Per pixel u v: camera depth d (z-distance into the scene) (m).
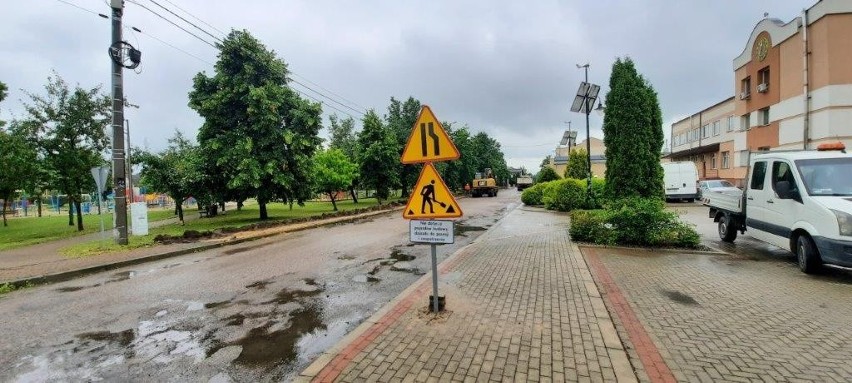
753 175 8.80
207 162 17.47
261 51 18.02
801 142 18.86
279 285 6.72
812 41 18.16
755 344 3.83
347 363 3.54
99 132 18.27
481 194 44.22
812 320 4.45
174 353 4.09
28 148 16.80
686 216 16.48
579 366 3.43
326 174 24.19
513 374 3.31
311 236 12.99
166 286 6.87
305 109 19.00
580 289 5.77
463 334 4.14
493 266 7.42
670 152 46.12
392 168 27.89
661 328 4.28
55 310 5.63
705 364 3.45
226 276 7.49
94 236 15.51
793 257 8.11
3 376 3.63
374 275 7.31
